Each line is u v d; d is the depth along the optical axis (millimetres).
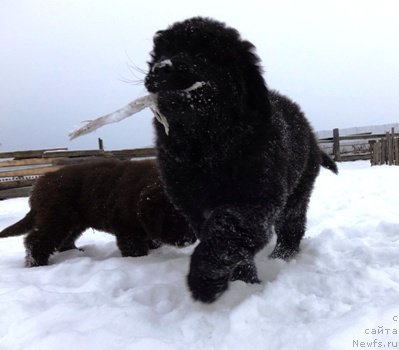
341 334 558
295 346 563
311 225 1494
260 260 1056
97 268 1061
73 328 663
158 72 731
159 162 869
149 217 1149
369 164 4098
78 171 1343
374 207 1732
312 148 1126
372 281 809
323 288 797
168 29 844
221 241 726
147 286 856
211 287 713
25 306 771
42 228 1266
